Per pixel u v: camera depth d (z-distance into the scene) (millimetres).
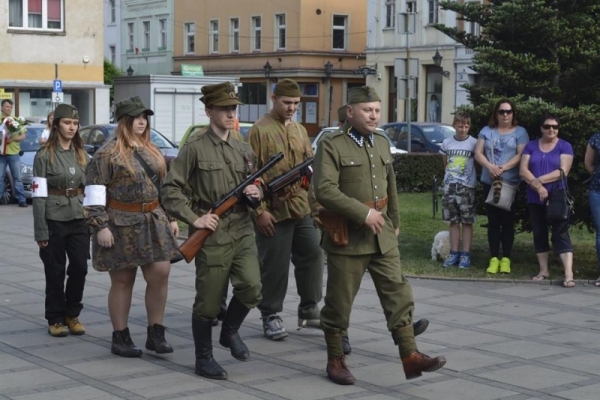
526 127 12531
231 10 63531
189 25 67562
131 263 8023
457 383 7410
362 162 7316
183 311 10094
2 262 13344
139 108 8078
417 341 8766
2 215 19547
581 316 9867
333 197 7141
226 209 7586
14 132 20969
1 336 9016
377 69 52938
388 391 7215
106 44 75312
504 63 12609
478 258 13281
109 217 8039
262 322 9500
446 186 12516
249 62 62250
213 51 65500
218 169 7629
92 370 7812
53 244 8898
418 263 12852
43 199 8820
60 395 7098
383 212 7418
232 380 7520
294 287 11406
